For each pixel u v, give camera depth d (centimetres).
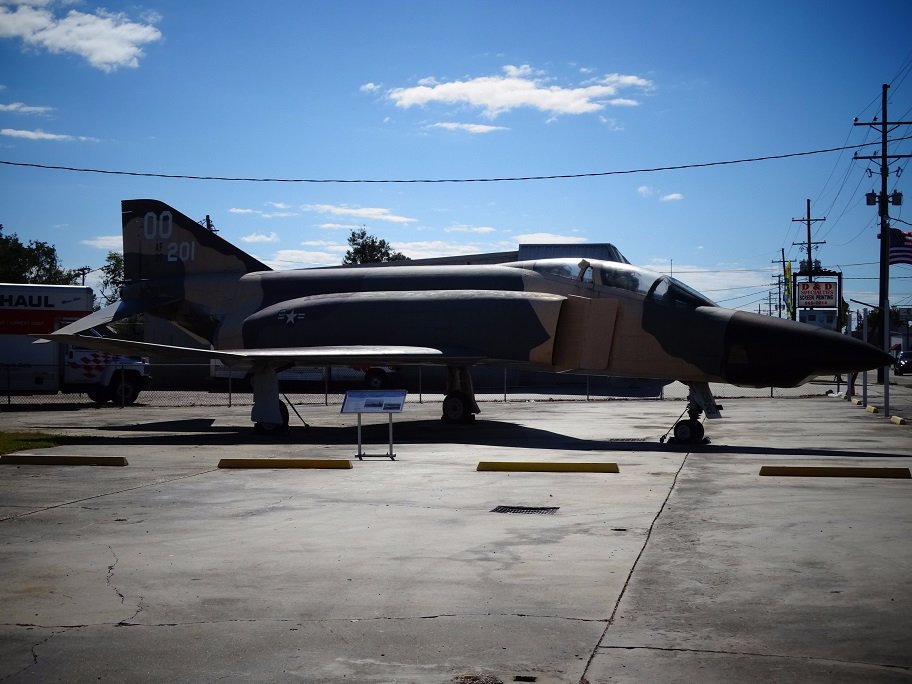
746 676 496
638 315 1750
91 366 3088
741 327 1645
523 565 745
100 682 498
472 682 493
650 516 959
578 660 524
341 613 618
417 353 1833
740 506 1018
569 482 1209
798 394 3775
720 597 648
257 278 2267
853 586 673
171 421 2383
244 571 730
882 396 3509
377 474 1295
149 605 639
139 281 2405
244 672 511
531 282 1930
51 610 628
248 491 1141
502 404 3125
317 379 4325
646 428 2098
